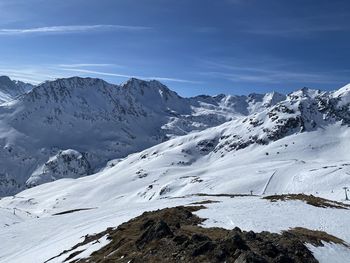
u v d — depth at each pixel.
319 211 51.06
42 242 61.56
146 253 31.48
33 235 70.31
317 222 44.88
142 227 41.41
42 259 46.34
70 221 76.56
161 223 34.88
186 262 28.53
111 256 33.75
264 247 30.45
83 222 70.38
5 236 72.50
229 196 79.81
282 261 28.77
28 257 50.56
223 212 48.53
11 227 81.25
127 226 44.38
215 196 82.31
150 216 47.56
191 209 51.38
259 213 48.06
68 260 40.03
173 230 36.88
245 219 43.84
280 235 35.69
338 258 32.91
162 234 33.88
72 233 57.84
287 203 56.12
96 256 36.47
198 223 42.09
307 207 53.72
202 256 28.72
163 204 73.00
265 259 27.31
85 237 48.38
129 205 83.19
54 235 65.06
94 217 74.56
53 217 86.88
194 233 34.75
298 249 31.50
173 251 30.47
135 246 33.94
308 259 30.58
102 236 44.81
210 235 35.09
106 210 82.81
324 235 39.03
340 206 59.25
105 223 56.53
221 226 40.75
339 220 46.56
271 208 51.97
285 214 48.00
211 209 51.06
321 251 33.56
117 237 40.47
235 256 28.31
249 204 55.41
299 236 35.78
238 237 30.12
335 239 38.22
